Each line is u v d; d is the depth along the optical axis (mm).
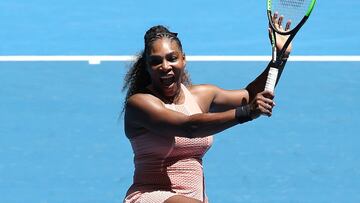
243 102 19703
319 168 27453
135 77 18984
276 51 19516
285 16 21422
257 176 27078
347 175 27078
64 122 30359
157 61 18250
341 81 33000
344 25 37938
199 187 18609
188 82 19641
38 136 29484
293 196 25984
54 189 26484
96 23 38344
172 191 18375
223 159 28047
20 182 26891
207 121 17438
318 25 37938
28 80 33312
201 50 35594
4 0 41062
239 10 39312
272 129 29797
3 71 34031
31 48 36125
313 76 33375
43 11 39719
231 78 33125
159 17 38812
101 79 33312
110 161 28016
